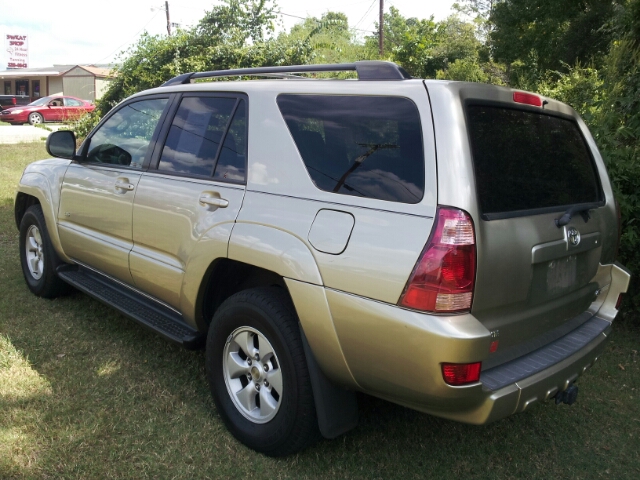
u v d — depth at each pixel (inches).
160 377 139.3
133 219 139.9
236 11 564.7
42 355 146.6
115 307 147.3
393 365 89.7
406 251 87.2
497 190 93.6
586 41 806.5
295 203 104.0
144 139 145.7
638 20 251.1
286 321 104.9
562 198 110.9
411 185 90.4
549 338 108.1
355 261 92.2
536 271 98.9
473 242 85.5
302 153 106.8
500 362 97.2
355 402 107.3
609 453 122.1
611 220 123.6
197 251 119.5
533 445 123.4
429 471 112.1
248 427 113.3
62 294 186.9
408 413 131.3
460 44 1098.7
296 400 103.4
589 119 192.4
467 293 85.7
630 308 185.8
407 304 86.7
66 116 839.1
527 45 741.3
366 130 99.0
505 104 101.5
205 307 125.3
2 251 235.6
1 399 124.6
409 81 97.0
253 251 106.7
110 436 114.9
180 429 119.1
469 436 124.8
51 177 176.1
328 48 762.2
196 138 130.6
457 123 89.4
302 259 99.0
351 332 93.2
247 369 114.5
